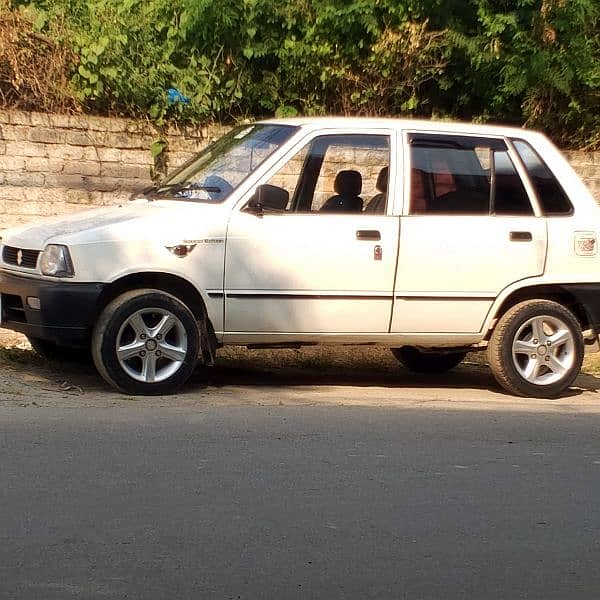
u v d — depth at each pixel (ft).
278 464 21.50
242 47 41.75
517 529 18.42
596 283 29.81
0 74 39.78
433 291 28.40
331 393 29.60
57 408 25.27
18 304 27.14
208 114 41.75
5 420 23.88
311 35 41.65
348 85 43.06
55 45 40.37
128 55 40.55
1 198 39.04
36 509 18.24
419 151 28.71
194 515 18.31
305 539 17.47
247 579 15.83
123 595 15.12
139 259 26.30
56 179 39.58
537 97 44.34
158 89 40.68
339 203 27.99
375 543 17.46
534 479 21.35
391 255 27.91
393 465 21.85
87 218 27.76
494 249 28.73
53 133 39.42
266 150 28.14
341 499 19.52
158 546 16.89
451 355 34.45
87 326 26.17
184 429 23.90
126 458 21.39
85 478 19.97
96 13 40.78
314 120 28.73
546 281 29.35
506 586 16.05
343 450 22.81
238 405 26.84
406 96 43.91
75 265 25.89
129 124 40.42
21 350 31.71
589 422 26.91
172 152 41.09
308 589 15.58
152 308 26.53
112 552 16.57
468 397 30.22
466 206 28.84
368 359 35.99
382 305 28.07
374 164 28.35
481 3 42.50
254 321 27.35
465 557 17.06
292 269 27.32
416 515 18.84
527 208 29.35
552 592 15.90
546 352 29.96
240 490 19.74
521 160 29.60
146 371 26.84
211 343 27.45
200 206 27.32
